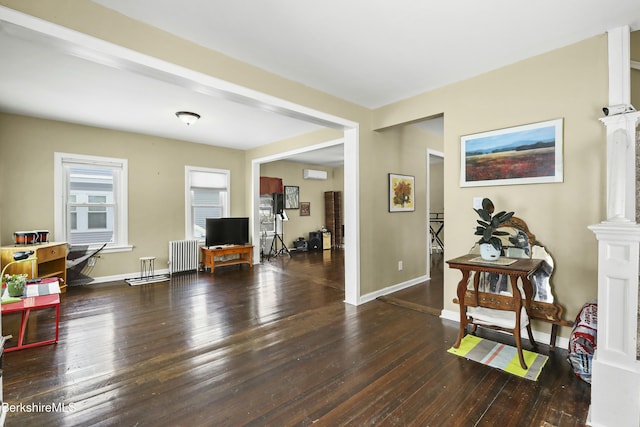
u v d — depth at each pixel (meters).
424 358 2.37
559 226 2.53
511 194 2.79
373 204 4.02
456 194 3.15
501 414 1.71
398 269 4.44
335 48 2.52
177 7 1.99
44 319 3.21
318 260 6.95
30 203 4.22
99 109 3.92
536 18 2.13
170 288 4.49
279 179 8.03
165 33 2.25
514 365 2.24
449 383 2.02
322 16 2.10
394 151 4.37
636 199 1.97
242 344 2.64
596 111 2.36
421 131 4.93
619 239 1.62
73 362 2.32
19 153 4.14
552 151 2.56
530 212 2.68
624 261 1.61
